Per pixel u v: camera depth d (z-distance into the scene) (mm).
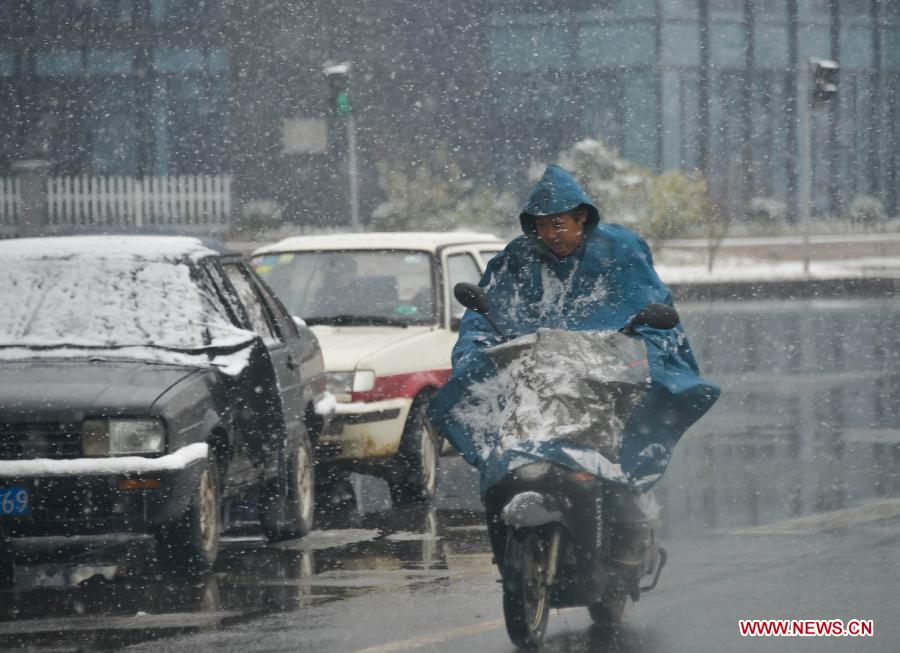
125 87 99375
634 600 19031
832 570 22031
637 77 106562
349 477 33938
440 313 32781
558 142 105562
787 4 112312
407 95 100562
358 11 99312
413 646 18203
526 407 17406
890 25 117312
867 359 49906
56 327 24719
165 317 24875
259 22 98812
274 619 19859
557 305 18375
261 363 24625
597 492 17188
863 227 109438
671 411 17844
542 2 104938
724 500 28047
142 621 19875
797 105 112812
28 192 86500
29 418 22109
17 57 99000
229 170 99250
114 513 21938
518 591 16953
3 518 21906
